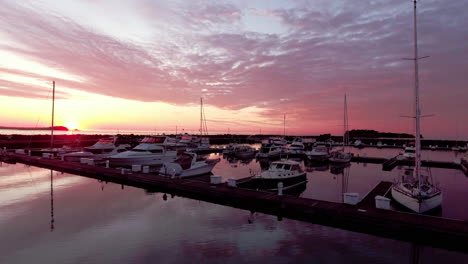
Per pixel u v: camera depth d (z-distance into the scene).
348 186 25.92
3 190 21.58
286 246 11.85
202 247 11.68
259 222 14.93
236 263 10.29
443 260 10.69
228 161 47.88
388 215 13.64
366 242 12.29
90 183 24.75
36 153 43.28
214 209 17.33
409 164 42.69
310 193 22.88
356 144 85.88
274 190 22.92
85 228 13.63
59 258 10.52
